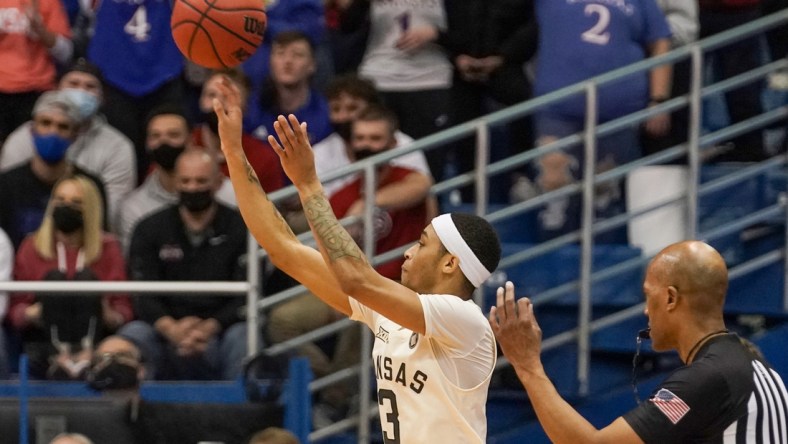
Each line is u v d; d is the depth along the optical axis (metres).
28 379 12.17
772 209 14.48
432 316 7.45
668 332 7.89
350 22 16.17
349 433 13.51
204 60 8.74
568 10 15.39
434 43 15.68
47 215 13.51
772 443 7.55
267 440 10.52
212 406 11.43
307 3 15.94
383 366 7.95
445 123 15.66
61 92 14.36
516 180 16.09
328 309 13.27
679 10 16.05
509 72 15.84
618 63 15.30
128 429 11.37
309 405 11.70
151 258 13.16
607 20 15.32
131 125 15.66
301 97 15.09
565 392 14.03
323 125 15.20
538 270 14.50
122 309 12.93
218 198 13.59
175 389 12.08
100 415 11.36
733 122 16.30
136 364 11.55
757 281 14.61
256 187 8.23
